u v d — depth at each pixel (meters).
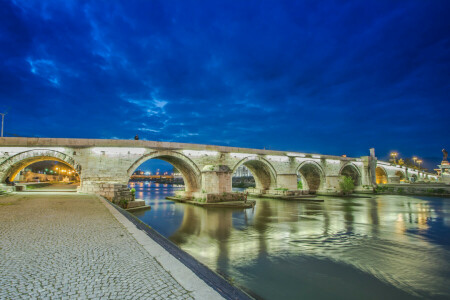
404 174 83.56
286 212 30.09
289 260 13.05
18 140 28.00
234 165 42.78
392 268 12.07
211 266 12.14
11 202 16.83
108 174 30.81
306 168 58.03
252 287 9.92
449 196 47.25
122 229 9.09
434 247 15.52
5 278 4.67
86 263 5.55
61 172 118.75
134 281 4.64
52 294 4.07
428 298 9.27
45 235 7.94
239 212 29.94
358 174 63.75
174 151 36.28
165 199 48.19
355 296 9.33
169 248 8.15
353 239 17.38
